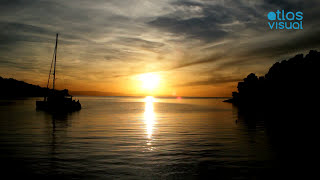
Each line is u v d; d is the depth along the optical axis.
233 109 62.38
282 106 66.31
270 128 23.75
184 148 14.50
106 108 62.59
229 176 9.69
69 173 9.85
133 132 20.55
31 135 18.44
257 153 13.39
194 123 27.97
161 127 24.06
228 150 14.04
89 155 12.63
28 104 73.56
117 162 11.45
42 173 9.82
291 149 14.34
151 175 9.75
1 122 27.19
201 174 9.91
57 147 14.36
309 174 9.96
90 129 22.17
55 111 47.62
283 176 9.74
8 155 12.41
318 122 30.23
